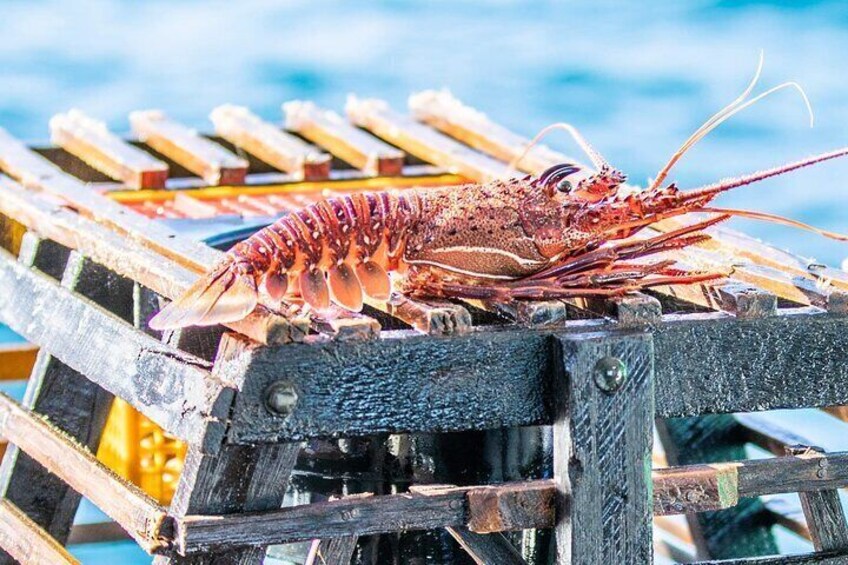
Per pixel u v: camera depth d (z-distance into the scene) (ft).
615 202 16.81
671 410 16.51
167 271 17.99
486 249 16.63
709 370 16.56
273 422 15.20
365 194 16.60
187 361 15.99
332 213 16.20
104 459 23.24
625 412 15.97
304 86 61.05
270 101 59.67
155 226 20.54
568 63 61.26
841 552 17.44
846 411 22.03
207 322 15.38
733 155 51.60
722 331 16.55
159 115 28.50
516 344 15.93
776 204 48.29
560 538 16.15
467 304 18.19
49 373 20.13
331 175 26.66
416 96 29.27
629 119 55.31
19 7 68.54
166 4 69.62
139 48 64.69
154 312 20.44
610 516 16.06
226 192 25.68
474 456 17.80
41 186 23.06
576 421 15.80
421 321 15.87
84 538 26.16
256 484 15.61
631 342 15.90
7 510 20.20
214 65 63.41
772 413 29.73
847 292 17.17
